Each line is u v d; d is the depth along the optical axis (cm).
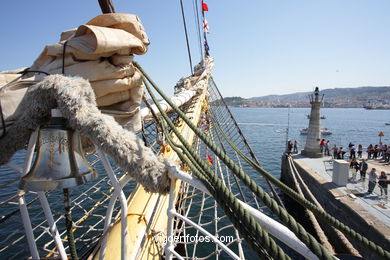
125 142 125
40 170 129
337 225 163
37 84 131
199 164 149
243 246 1034
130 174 127
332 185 1530
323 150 2472
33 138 133
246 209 124
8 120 138
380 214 1128
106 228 138
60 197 859
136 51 182
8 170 1270
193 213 1166
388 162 2100
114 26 173
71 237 126
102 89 167
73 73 155
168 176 137
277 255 111
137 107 203
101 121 124
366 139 5138
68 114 123
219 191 128
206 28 2203
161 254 207
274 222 121
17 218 771
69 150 135
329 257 107
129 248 173
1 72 154
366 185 1498
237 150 293
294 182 1966
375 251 148
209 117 1234
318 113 2431
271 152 3556
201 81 1280
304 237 111
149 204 225
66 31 187
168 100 201
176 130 188
